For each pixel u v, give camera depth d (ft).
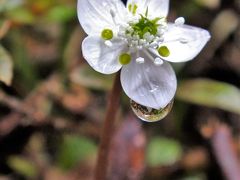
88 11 0.18
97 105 0.29
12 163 0.27
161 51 0.19
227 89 0.28
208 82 0.28
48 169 0.27
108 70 0.18
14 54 0.29
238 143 0.29
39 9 0.27
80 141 0.27
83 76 0.27
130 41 0.19
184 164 0.28
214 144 0.27
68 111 0.29
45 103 0.28
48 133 0.28
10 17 0.27
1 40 0.29
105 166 0.22
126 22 0.19
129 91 0.19
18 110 0.28
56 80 0.29
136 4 0.19
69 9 0.28
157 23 0.19
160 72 0.19
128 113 0.27
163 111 0.19
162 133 0.29
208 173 0.28
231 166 0.26
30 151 0.28
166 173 0.27
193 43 0.19
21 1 0.26
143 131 0.27
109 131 0.21
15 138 0.28
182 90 0.28
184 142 0.29
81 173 0.27
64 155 0.27
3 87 0.28
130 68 0.19
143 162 0.26
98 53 0.18
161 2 0.19
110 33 0.18
